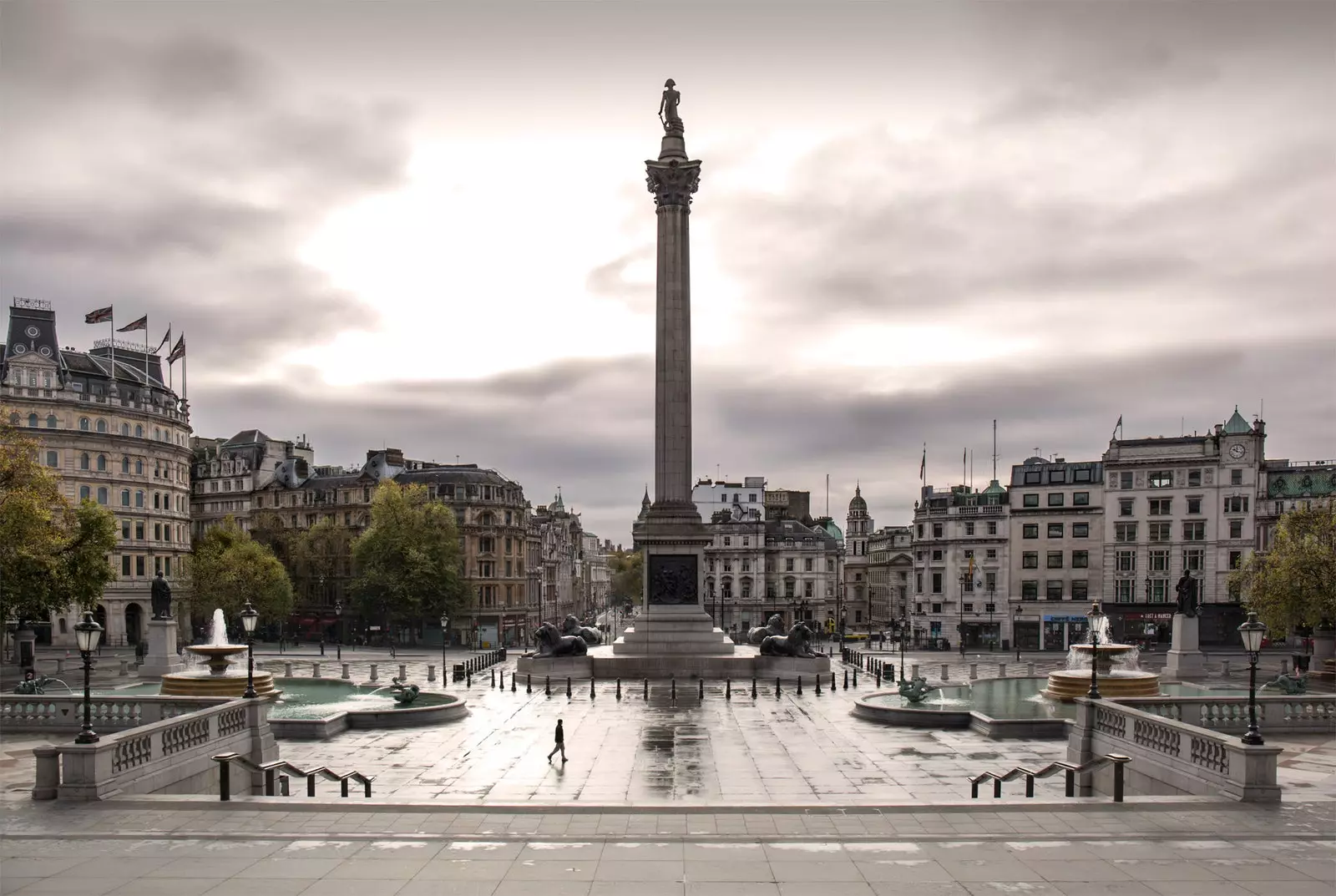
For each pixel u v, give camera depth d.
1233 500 121.81
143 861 22.64
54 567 78.69
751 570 182.62
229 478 164.50
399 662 96.25
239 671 65.88
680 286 86.19
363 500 148.75
